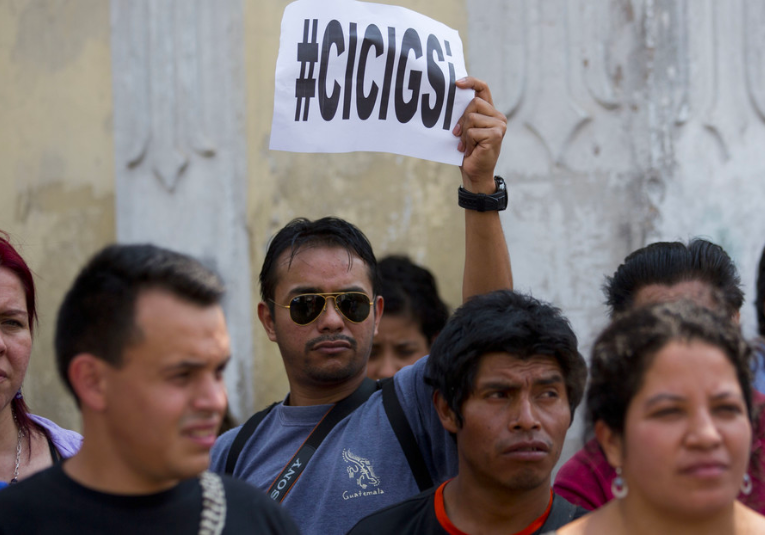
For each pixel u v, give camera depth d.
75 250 6.66
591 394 2.06
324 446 3.09
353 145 3.32
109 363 1.87
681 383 1.82
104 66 6.55
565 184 5.30
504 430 2.47
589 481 2.99
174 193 6.08
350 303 3.19
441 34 3.44
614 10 5.22
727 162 5.02
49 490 1.93
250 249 5.85
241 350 5.81
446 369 2.59
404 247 5.77
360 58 3.34
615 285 3.37
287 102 3.33
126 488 1.91
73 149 6.70
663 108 5.12
